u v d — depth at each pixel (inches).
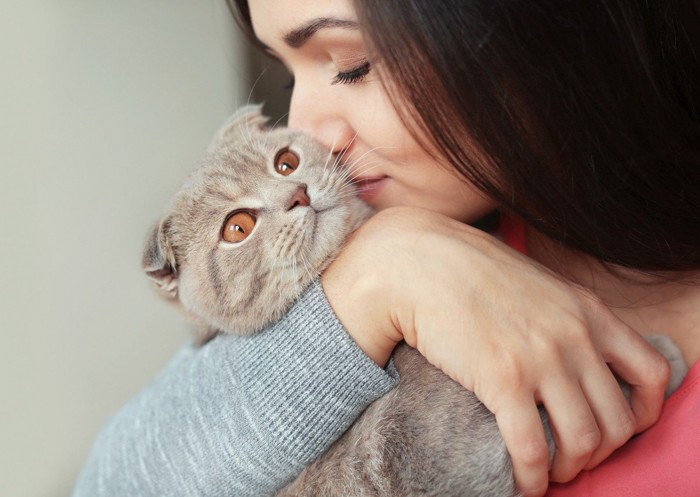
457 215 51.4
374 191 54.9
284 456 45.3
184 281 58.0
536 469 41.3
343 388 45.4
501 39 39.0
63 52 102.5
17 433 97.3
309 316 46.6
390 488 46.2
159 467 49.0
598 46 40.8
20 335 98.6
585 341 42.6
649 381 43.9
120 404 110.5
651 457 44.3
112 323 109.9
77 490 58.2
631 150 43.2
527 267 44.9
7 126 97.1
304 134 58.4
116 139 108.4
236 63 113.2
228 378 48.1
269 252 52.1
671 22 43.8
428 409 46.4
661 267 47.4
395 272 44.8
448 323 42.7
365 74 46.4
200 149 114.0
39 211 101.1
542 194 43.3
